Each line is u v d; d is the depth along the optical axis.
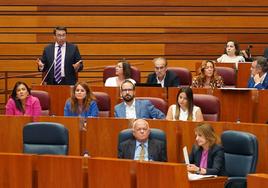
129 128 16.06
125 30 26.06
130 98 17.30
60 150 15.51
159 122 15.93
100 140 16.28
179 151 15.83
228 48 23.34
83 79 25.70
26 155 14.10
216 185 13.20
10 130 16.75
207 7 26.27
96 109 17.61
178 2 26.20
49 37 25.83
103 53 26.00
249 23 26.41
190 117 16.84
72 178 13.85
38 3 25.83
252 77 20.31
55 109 19.62
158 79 20.05
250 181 12.19
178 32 26.20
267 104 18.67
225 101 18.94
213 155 14.51
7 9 25.78
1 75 25.44
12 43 25.73
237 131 14.62
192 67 26.17
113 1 26.02
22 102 18.00
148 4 26.14
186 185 12.77
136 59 26.05
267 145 15.14
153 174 13.08
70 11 25.91
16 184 14.18
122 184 13.43
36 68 25.75
